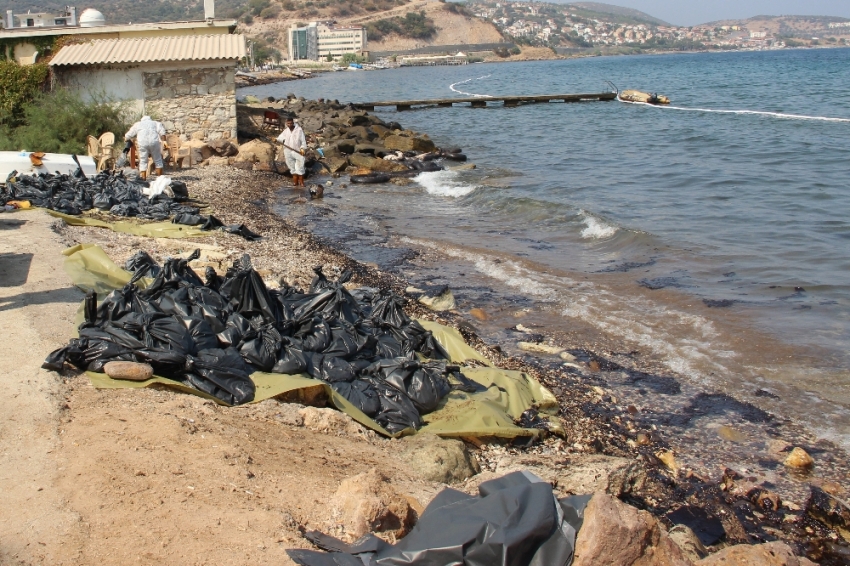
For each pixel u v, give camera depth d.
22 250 10.00
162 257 10.84
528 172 23.20
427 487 5.50
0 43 23.52
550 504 4.21
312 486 5.07
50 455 5.05
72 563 4.02
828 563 5.57
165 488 4.77
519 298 11.20
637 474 6.33
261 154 22.92
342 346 7.43
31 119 20.39
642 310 10.54
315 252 13.15
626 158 25.19
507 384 7.74
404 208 18.17
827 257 12.49
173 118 22.89
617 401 8.01
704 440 7.23
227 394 6.43
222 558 4.13
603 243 14.18
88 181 14.88
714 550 5.55
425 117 45.28
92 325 6.77
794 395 7.98
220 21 25.08
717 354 9.03
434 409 7.04
